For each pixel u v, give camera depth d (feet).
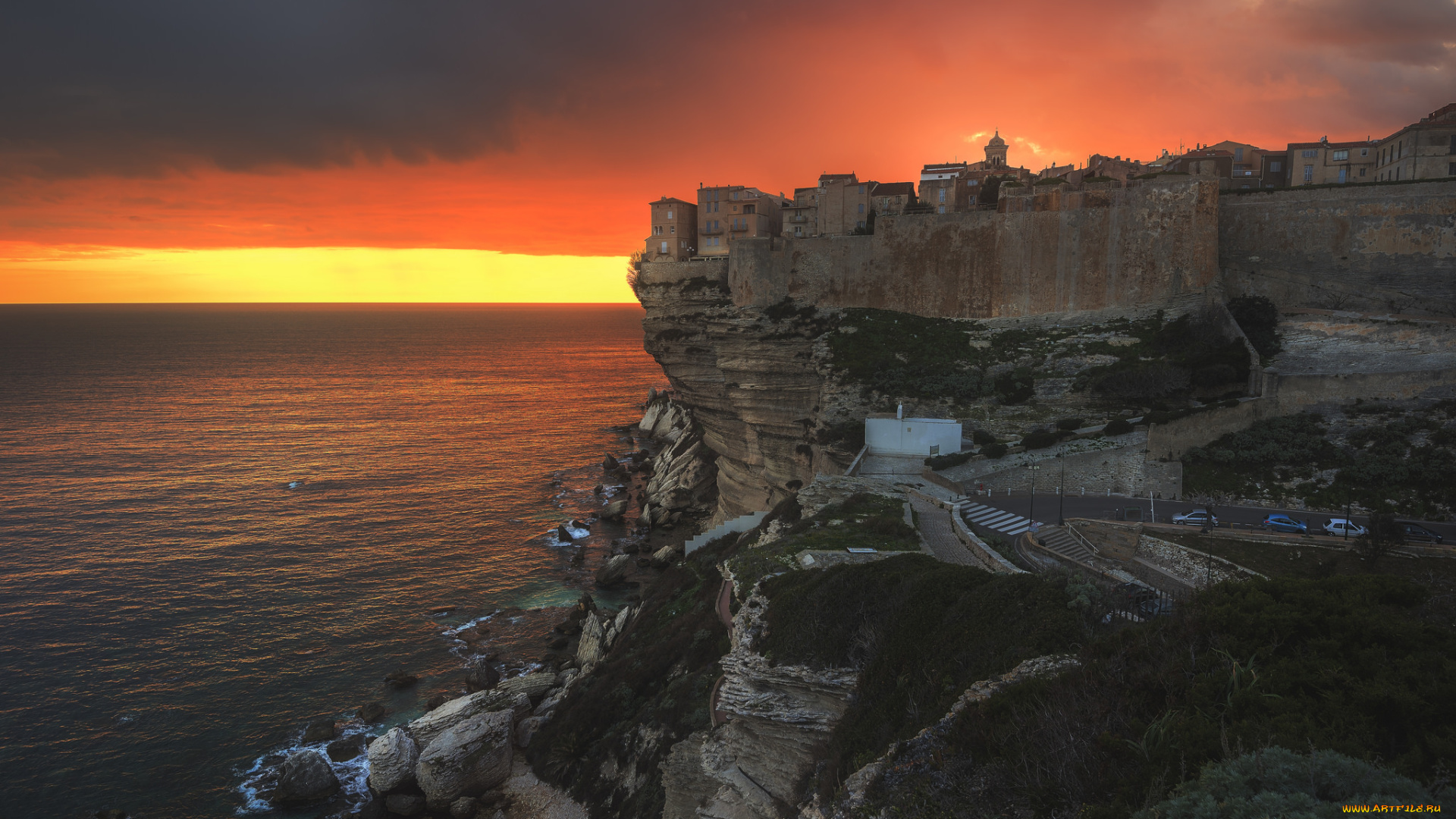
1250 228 220.64
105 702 170.40
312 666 186.50
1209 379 178.29
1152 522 136.98
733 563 125.59
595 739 142.51
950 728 61.21
